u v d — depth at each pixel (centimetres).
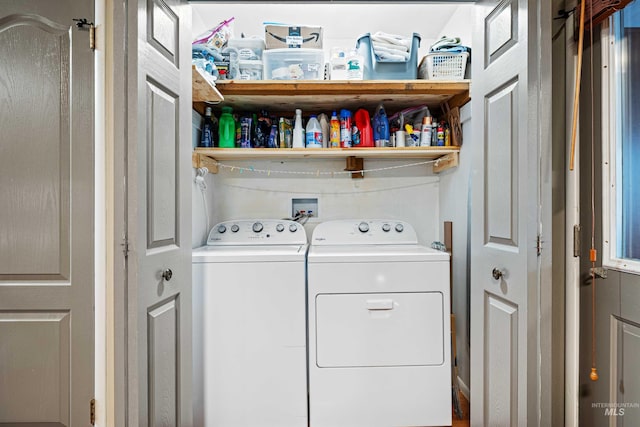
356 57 204
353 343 181
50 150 117
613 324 112
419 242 257
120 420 109
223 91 201
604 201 116
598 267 117
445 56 204
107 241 117
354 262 182
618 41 113
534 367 115
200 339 179
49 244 117
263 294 181
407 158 254
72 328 117
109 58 117
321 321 181
